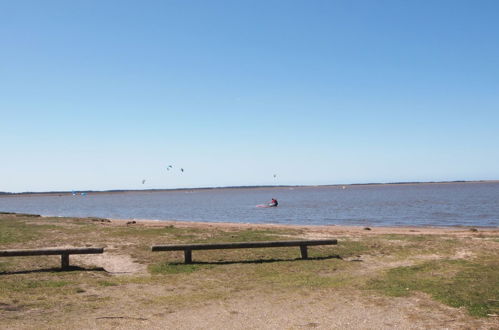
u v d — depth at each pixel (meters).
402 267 12.99
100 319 7.74
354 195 151.25
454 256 14.84
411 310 8.35
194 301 9.16
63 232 21.30
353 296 9.49
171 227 24.47
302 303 8.98
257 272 12.41
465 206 68.50
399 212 59.44
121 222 33.62
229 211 72.44
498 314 7.95
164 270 12.62
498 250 15.96
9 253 12.27
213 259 14.33
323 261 14.04
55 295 9.59
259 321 7.76
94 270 12.60
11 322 7.46
